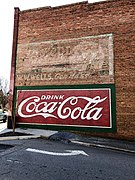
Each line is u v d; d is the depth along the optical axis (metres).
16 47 13.40
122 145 8.71
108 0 11.70
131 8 11.17
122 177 4.83
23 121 12.45
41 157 6.29
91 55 11.63
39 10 13.27
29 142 8.60
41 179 4.43
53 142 9.00
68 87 11.83
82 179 4.55
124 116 10.46
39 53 12.83
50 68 12.41
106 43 11.41
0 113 20.00
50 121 11.87
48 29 12.87
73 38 12.18
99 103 11.03
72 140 9.34
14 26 13.65
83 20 12.12
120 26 11.25
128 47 10.92
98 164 5.84
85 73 11.58
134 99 10.39
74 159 6.27
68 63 12.05
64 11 12.65
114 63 11.09
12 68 13.20
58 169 5.20
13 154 6.44
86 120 11.12
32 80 12.70
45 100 12.20
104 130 10.69
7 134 10.08
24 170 4.97
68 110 11.59
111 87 10.95
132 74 10.63
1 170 4.89
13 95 12.88
